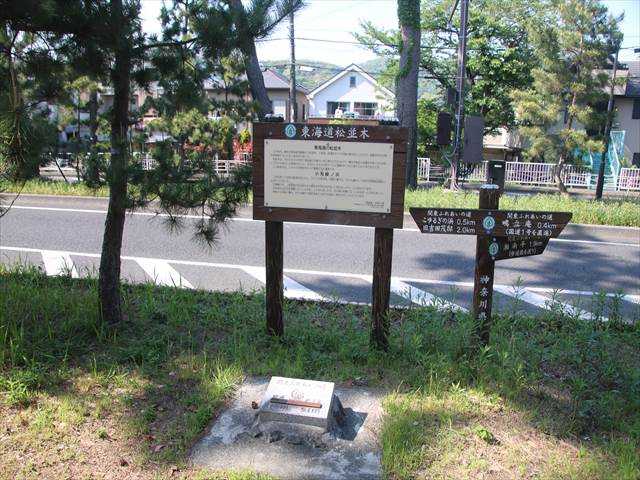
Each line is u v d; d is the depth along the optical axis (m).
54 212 11.68
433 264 8.51
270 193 4.54
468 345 4.35
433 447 3.35
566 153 20.34
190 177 4.52
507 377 4.17
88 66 4.41
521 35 31.09
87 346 4.68
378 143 4.29
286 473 3.12
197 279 7.37
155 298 5.91
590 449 3.39
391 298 6.73
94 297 5.46
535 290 7.36
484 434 3.44
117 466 3.17
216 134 7.80
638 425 3.58
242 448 3.35
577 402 3.91
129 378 4.16
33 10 3.77
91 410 3.72
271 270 4.78
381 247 4.46
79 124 7.15
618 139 30.09
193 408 3.77
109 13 4.14
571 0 18.48
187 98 4.93
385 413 3.73
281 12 4.54
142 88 4.90
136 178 4.34
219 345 4.80
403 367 4.39
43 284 6.14
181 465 3.17
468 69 31.73
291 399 3.56
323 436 3.44
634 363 4.57
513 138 35.56
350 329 5.06
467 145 17.44
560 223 4.07
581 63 18.94
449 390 4.01
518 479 3.09
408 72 16.33
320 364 4.44
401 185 4.31
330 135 4.36
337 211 4.46
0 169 4.17
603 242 10.50
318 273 7.83
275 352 4.64
